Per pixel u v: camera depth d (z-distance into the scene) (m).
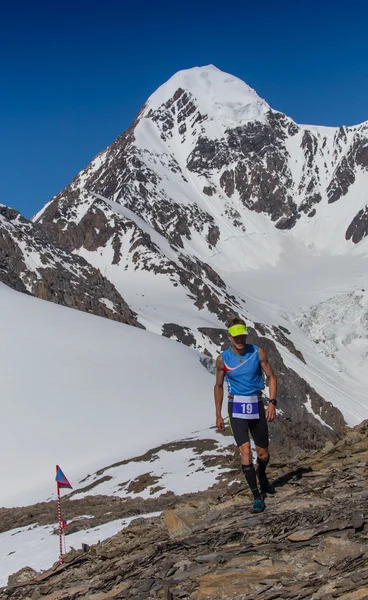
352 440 12.55
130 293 182.00
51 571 9.98
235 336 10.13
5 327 72.38
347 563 6.83
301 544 7.62
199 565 7.84
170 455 37.88
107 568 9.00
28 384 61.44
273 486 10.66
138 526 11.28
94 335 73.62
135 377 64.81
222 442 39.25
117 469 39.09
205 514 10.48
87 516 24.92
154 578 7.91
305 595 6.48
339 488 9.57
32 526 26.09
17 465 47.91
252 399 10.08
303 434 40.50
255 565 7.45
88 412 56.41
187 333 149.88
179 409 57.31
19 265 141.88
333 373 175.62
